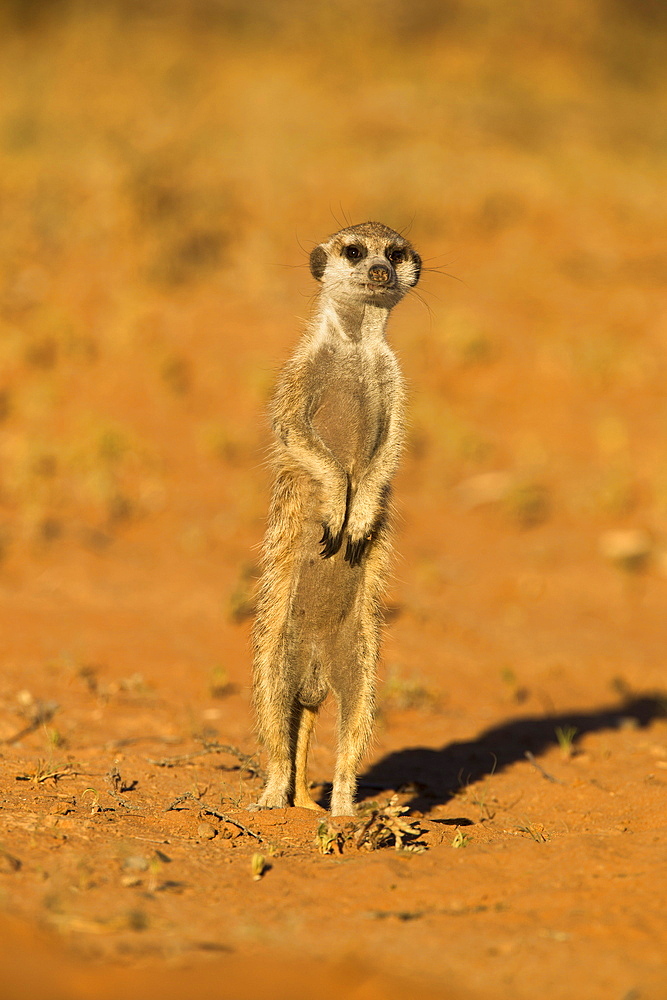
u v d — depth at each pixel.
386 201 30.42
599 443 23.77
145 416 23.14
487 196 31.27
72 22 39.84
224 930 6.16
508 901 6.78
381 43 40.91
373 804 9.49
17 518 19.28
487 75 39.75
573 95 40.12
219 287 27.33
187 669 14.34
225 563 18.66
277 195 30.53
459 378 25.72
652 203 33.03
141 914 6.26
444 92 37.62
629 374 25.83
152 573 18.00
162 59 37.91
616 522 21.50
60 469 21.11
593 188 33.19
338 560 9.25
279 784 9.27
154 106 35.03
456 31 42.47
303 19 41.34
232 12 41.44
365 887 7.10
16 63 37.62
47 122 33.25
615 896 6.71
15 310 25.16
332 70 38.78
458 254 29.66
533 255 29.94
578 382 25.73
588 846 7.70
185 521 20.11
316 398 9.53
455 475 22.83
